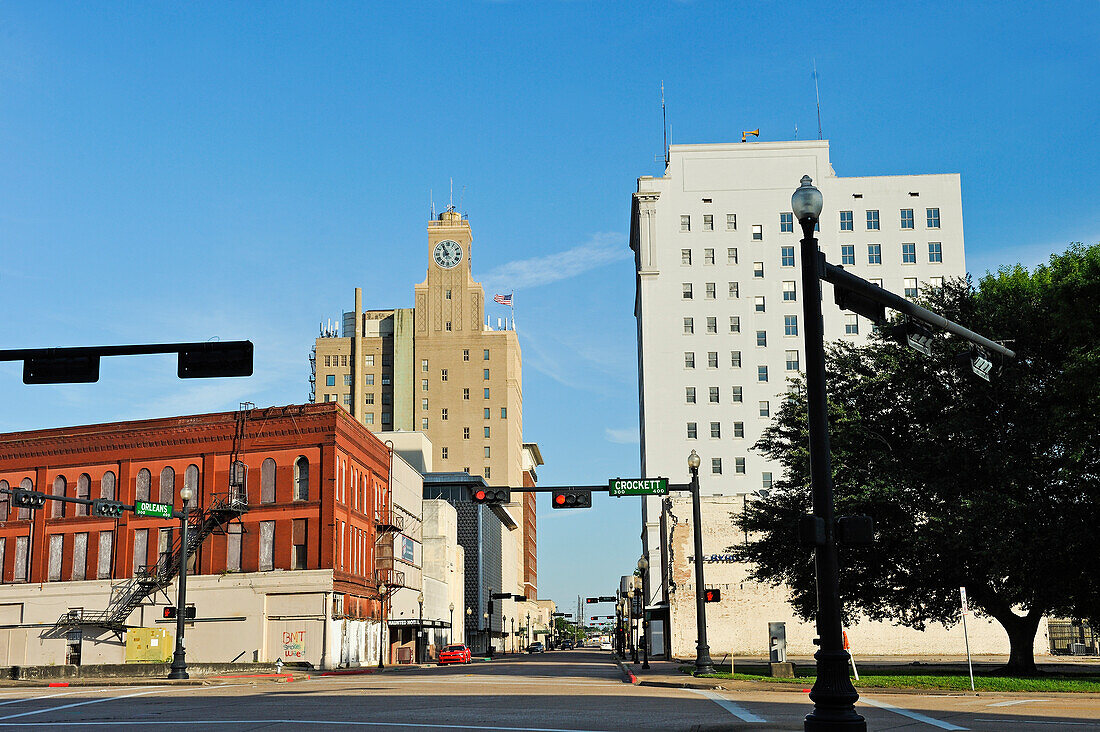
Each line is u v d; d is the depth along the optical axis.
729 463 110.31
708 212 116.44
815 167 117.25
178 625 42.06
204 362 20.28
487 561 142.25
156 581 61.53
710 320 113.94
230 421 64.31
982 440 35.59
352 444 66.88
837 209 117.12
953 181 117.69
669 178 117.31
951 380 36.75
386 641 72.12
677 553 73.44
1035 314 34.72
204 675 46.78
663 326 113.88
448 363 169.75
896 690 26.95
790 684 29.72
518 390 186.00
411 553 82.88
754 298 114.38
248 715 20.83
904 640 70.69
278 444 63.50
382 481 74.94
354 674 51.84
